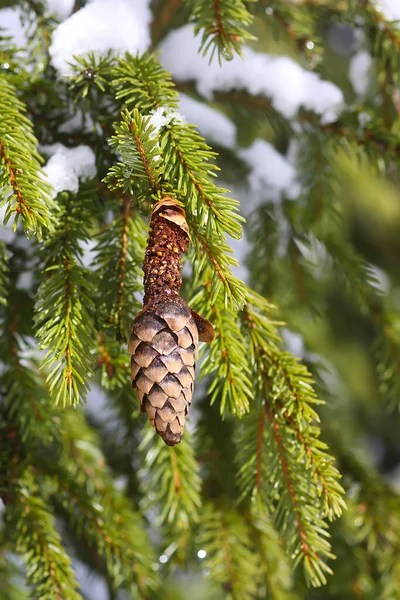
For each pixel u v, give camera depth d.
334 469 1.01
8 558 1.12
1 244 1.06
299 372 1.03
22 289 1.09
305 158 1.25
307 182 1.23
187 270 1.12
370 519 1.16
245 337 1.04
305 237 1.22
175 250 0.97
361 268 1.22
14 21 1.11
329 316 1.97
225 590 1.10
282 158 1.28
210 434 1.16
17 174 0.98
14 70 1.07
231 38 1.06
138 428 1.17
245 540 1.12
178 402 0.95
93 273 1.03
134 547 1.12
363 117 1.16
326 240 1.23
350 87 1.67
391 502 1.17
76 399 0.97
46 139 1.07
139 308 1.03
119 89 1.04
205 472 1.16
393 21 1.16
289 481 1.03
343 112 1.17
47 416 1.09
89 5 1.08
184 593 1.26
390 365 1.20
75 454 1.14
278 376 1.03
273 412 1.03
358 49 1.31
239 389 1.01
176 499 1.09
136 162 0.97
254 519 1.14
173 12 1.32
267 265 1.20
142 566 1.11
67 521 1.21
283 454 1.03
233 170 1.23
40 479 1.11
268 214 1.21
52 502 1.20
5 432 1.11
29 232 0.97
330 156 1.23
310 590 1.17
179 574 1.25
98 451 1.15
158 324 0.96
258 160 1.24
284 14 1.20
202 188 0.97
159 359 0.95
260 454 1.04
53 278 1.01
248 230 1.21
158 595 1.17
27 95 1.07
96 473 1.14
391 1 1.16
